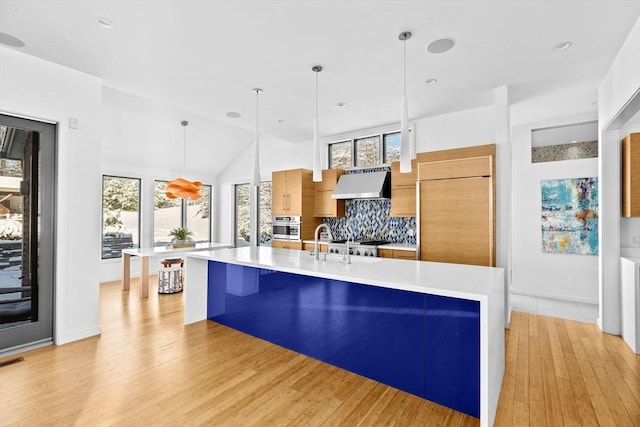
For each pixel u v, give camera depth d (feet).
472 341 6.32
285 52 9.22
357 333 8.06
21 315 9.43
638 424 6.12
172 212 22.71
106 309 13.55
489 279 6.92
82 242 10.39
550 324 11.93
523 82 11.27
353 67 10.17
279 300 9.89
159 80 11.12
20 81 9.12
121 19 7.61
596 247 14.56
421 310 7.00
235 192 25.12
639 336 9.27
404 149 8.07
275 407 6.64
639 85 7.69
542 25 7.86
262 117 15.47
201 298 12.24
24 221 9.53
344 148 19.30
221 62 9.84
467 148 12.67
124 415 6.34
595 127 14.66
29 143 9.64
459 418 6.27
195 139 20.75
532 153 16.19
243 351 9.42
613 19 7.60
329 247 17.10
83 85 10.44
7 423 6.09
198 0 6.94
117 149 18.61
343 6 7.17
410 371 7.16
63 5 7.06
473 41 8.60
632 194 10.14
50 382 7.58
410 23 7.80
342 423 6.14
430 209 13.53
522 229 16.40
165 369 8.27
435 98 12.92
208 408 6.59
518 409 6.63
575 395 7.13
